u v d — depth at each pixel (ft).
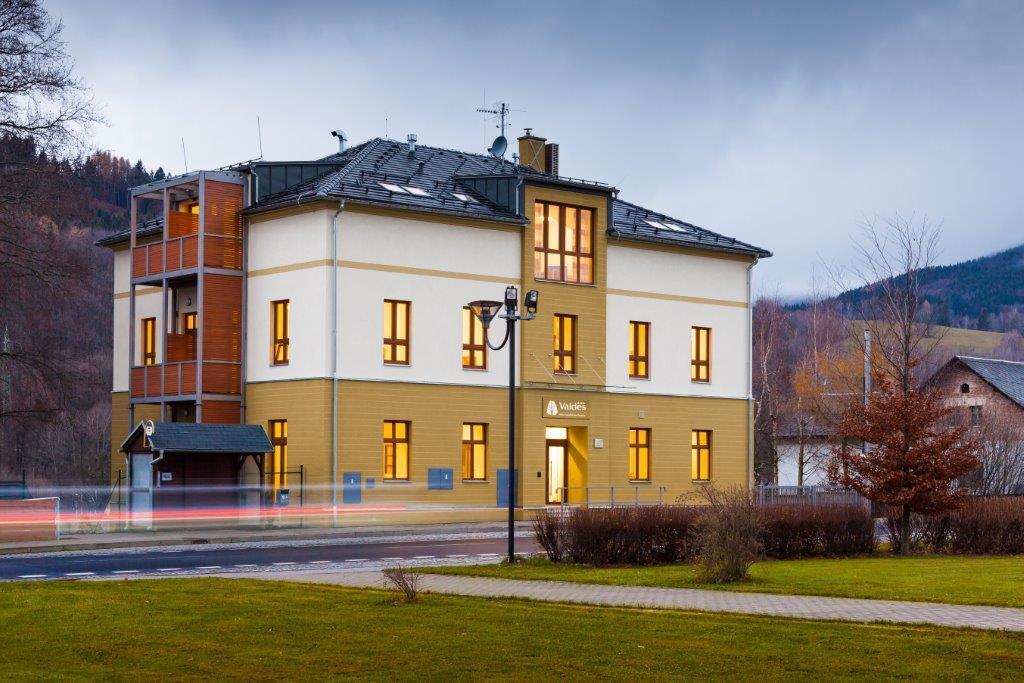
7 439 194.80
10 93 133.90
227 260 138.72
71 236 189.67
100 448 228.84
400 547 102.83
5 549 97.19
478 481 141.69
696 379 165.07
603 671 40.19
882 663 41.14
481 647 44.52
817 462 226.17
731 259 169.89
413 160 155.74
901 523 94.58
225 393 137.49
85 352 229.04
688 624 49.96
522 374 145.69
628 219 164.86
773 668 40.50
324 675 39.73
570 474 152.76
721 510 69.92
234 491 128.98
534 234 148.66
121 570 80.79
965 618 51.80
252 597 59.21
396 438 136.05
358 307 132.98
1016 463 146.20
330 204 131.23
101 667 41.19
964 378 222.48
